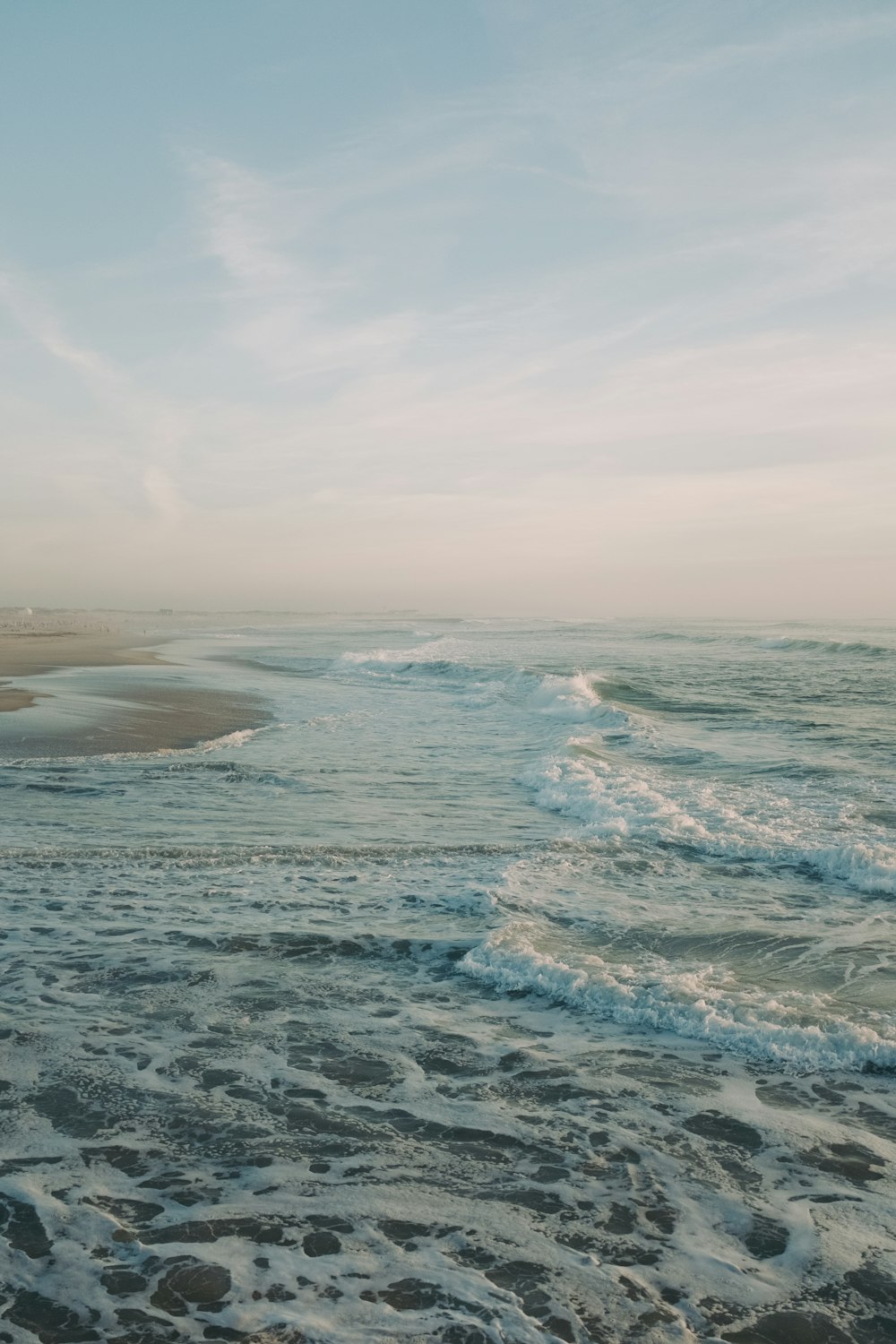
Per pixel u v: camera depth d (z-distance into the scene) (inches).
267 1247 114.2
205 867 307.3
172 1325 99.5
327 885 289.7
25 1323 99.1
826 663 1327.5
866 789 446.0
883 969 223.9
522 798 440.5
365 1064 169.9
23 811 386.0
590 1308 104.6
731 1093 162.4
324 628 3029.0
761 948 239.3
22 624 2886.3
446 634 2463.1
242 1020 189.3
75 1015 188.9
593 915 266.8
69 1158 133.9
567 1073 168.9
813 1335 100.7
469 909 267.6
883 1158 140.6
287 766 515.2
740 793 438.3
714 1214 124.5
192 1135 141.3
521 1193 128.3
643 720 691.4
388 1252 114.1
